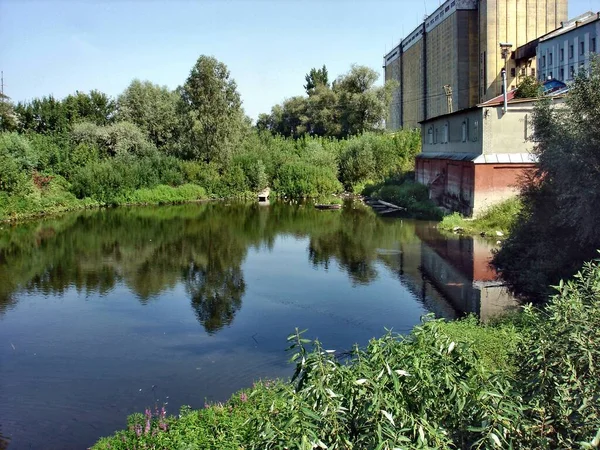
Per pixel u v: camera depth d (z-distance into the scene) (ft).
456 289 54.85
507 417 13.38
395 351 14.67
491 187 87.56
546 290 47.91
